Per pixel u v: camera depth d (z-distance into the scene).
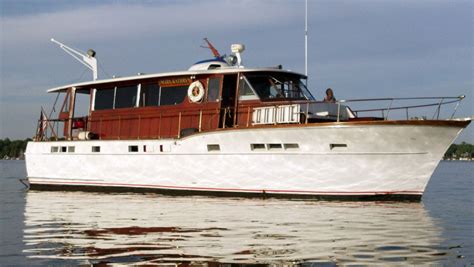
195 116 16.78
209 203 14.30
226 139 15.26
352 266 7.32
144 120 17.97
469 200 16.61
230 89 16.72
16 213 13.16
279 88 16.34
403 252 8.16
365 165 13.80
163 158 16.62
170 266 7.32
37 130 20.81
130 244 8.78
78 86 19.88
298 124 14.05
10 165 65.00
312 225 10.67
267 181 14.88
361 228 10.30
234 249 8.35
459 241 9.01
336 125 13.60
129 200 15.52
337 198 14.20
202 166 15.84
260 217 11.76
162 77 17.59
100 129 19.14
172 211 12.93
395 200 14.01
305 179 14.40
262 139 14.69
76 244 8.84
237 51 17.72
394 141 13.42
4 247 8.65
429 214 12.31
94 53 20.50
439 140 13.34
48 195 17.84
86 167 18.47
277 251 8.20
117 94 18.91
